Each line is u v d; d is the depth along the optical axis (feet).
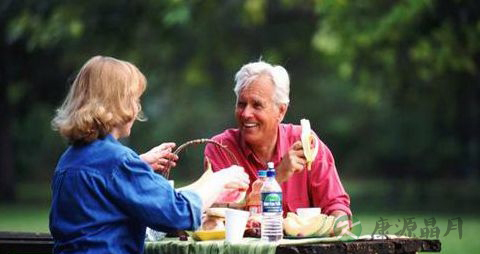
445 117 86.69
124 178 13.29
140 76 13.80
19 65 73.92
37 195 86.48
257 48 72.18
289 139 17.42
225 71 82.69
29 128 103.19
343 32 55.62
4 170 77.15
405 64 64.75
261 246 13.69
